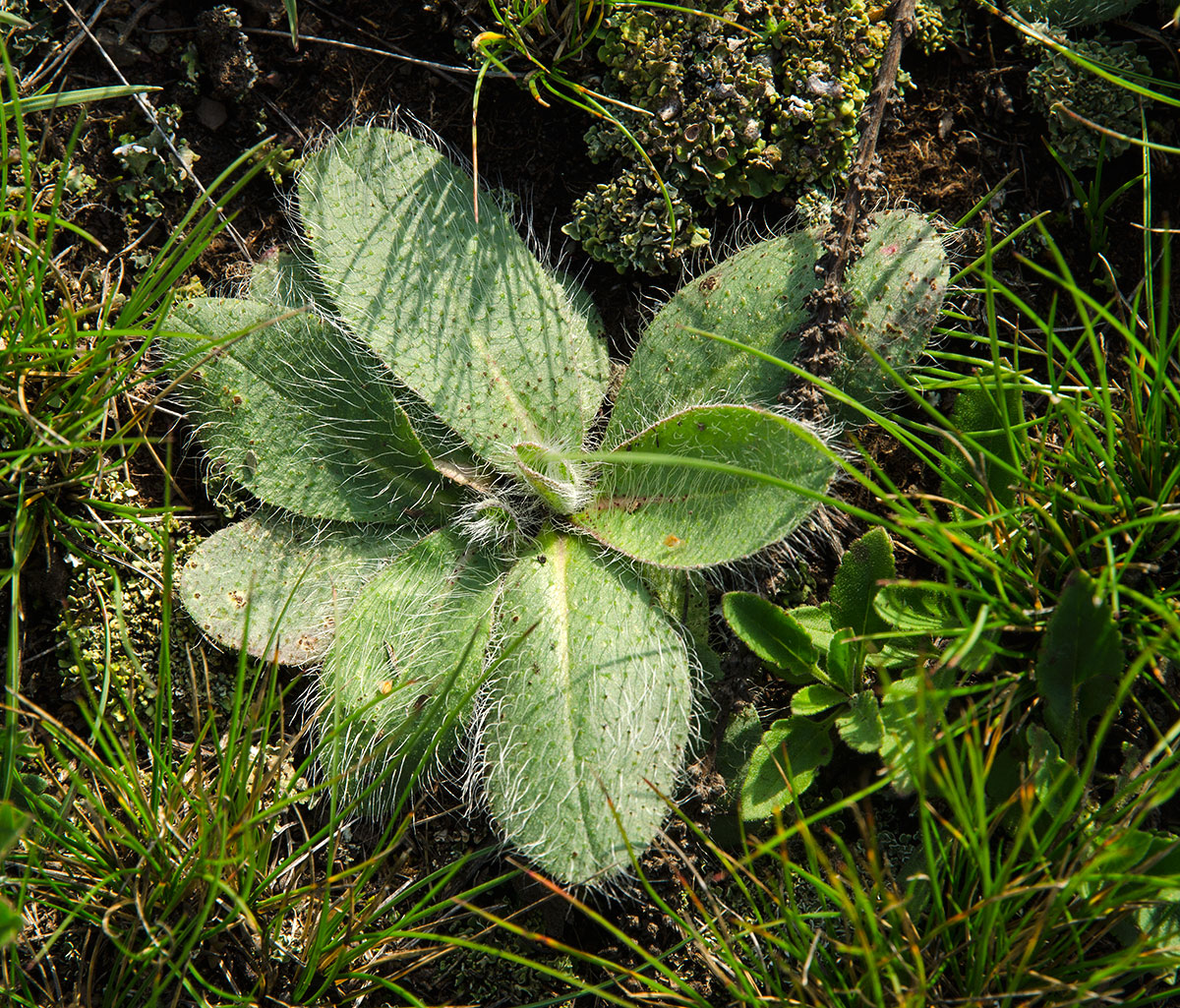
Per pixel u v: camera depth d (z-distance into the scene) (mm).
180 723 299
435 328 299
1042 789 277
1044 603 287
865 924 280
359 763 286
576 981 276
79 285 304
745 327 296
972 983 274
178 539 303
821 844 293
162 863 282
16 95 283
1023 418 289
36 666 297
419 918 293
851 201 295
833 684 289
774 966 285
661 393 299
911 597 289
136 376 302
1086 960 276
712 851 292
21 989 281
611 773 284
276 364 300
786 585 304
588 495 302
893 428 280
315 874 294
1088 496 287
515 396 301
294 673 301
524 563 300
